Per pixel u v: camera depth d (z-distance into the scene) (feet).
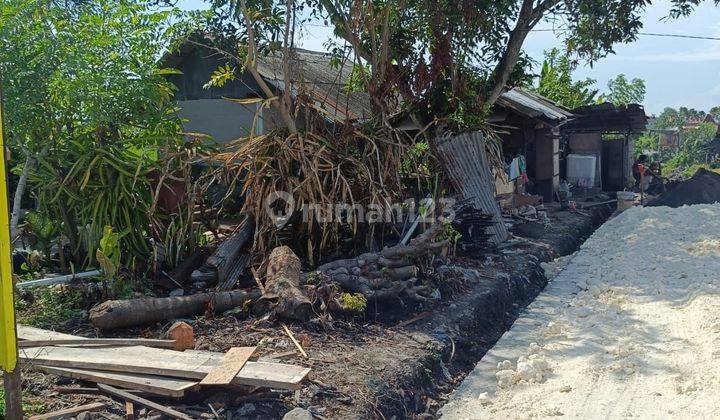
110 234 24.95
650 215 50.90
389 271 28.17
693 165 130.52
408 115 43.73
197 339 22.56
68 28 27.53
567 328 27.40
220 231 33.06
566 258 41.57
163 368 18.11
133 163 29.84
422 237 29.53
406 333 25.44
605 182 79.30
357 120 36.65
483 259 37.11
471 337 27.32
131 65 28.94
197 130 47.60
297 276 26.25
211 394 18.08
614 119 73.51
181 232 29.53
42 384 18.13
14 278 15.05
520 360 23.90
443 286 30.40
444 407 21.25
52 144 29.22
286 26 34.24
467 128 40.91
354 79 45.57
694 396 19.65
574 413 19.51
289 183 30.96
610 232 48.39
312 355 22.11
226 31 39.58
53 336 20.68
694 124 227.40
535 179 63.10
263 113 44.83
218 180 31.81
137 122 30.32
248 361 19.24
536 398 20.94
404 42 43.24
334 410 18.62
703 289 29.50
